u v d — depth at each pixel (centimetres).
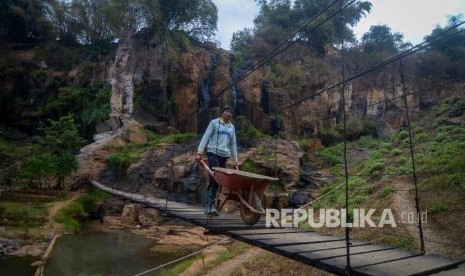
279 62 3650
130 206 1953
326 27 3828
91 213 2067
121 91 3102
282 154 2284
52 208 1891
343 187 1456
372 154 2084
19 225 1661
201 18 3641
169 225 1853
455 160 1216
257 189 478
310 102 3388
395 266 321
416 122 2380
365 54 4116
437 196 990
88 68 3231
